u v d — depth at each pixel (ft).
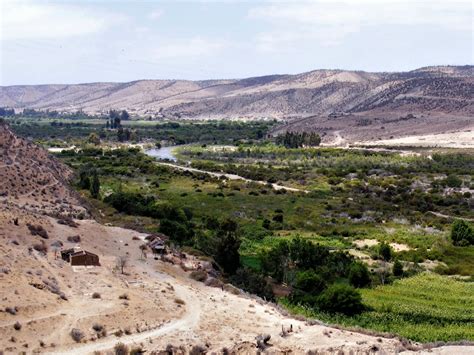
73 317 211.41
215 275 315.17
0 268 229.45
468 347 227.81
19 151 509.76
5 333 190.19
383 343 226.38
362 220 500.74
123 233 366.63
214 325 227.40
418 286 327.47
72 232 330.13
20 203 392.06
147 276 282.15
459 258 388.78
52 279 243.19
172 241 370.94
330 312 281.95
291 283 329.72
